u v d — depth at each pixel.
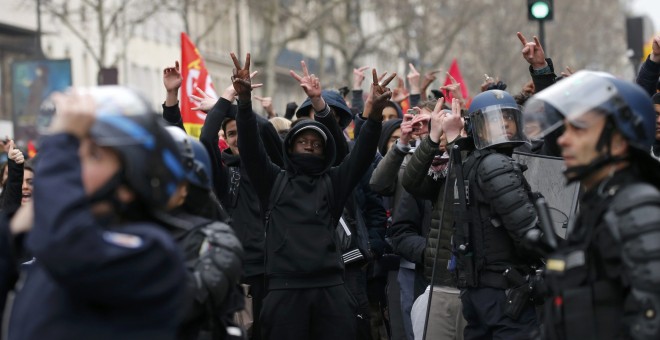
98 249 3.50
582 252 4.36
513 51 72.94
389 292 9.16
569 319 4.36
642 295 4.12
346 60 49.03
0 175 9.62
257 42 57.34
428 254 7.78
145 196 3.71
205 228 4.88
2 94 37.00
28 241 3.57
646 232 4.16
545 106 4.56
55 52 40.06
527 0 13.80
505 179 6.77
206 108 8.84
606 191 4.36
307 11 49.34
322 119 8.29
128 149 3.64
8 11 37.09
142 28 46.81
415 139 9.30
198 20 51.31
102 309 3.62
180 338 4.69
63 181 3.55
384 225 9.16
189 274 4.65
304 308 7.56
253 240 8.53
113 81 17.56
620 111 4.36
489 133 6.95
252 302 8.56
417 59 58.78
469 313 7.12
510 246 6.84
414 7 55.97
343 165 7.68
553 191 7.33
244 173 8.66
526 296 6.75
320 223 7.59
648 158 4.35
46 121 21.94
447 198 7.19
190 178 4.93
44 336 3.61
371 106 7.57
